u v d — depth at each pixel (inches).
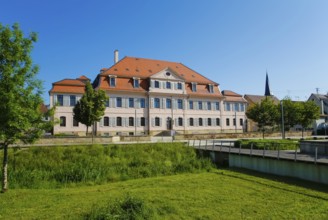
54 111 544.1
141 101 1755.7
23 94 486.3
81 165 832.9
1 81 462.6
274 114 1567.4
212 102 1991.9
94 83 1768.0
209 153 1016.2
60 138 1096.8
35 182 661.3
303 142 847.7
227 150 964.0
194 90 1929.1
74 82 1635.1
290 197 482.3
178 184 614.5
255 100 2679.6
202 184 609.6
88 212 395.2
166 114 1806.1
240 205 438.0
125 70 1788.9
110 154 966.4
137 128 1722.4
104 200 472.7
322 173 596.1
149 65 1943.9
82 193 538.6
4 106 451.2
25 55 487.8
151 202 454.3
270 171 743.1
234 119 2082.9
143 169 801.6
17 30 483.8
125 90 1694.1
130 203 381.7
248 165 831.1
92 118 1280.8
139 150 1016.9
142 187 588.7
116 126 1667.1
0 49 464.8
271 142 995.3
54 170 790.5
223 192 526.6
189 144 1208.2
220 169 850.1
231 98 2097.7
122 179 716.0
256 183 610.2
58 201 470.9
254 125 2180.1
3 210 415.8
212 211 408.8
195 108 1916.8
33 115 489.4
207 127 1950.1
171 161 959.0
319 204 436.5
